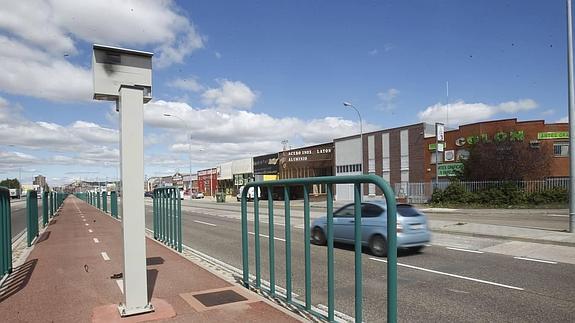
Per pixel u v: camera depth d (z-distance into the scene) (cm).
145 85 585
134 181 536
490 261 979
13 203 6544
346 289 724
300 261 985
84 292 660
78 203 5538
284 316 512
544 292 694
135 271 535
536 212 2547
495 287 730
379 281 782
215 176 9856
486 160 3384
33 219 1407
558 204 2864
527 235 1304
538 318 561
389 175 4609
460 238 1345
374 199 1109
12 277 779
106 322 501
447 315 577
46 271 836
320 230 1203
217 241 1435
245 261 671
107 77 562
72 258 995
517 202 3009
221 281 711
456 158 3941
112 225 1936
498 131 3625
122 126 530
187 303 573
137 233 537
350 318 562
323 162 5588
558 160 3534
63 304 593
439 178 4050
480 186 3353
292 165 6041
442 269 889
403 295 682
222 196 6394
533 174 3325
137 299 534
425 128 4341
